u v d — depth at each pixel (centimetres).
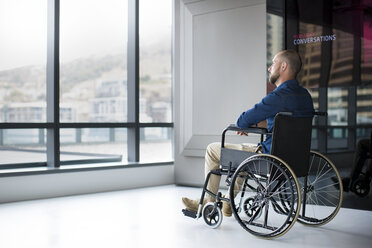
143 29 458
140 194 400
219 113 425
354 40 328
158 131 470
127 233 259
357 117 328
